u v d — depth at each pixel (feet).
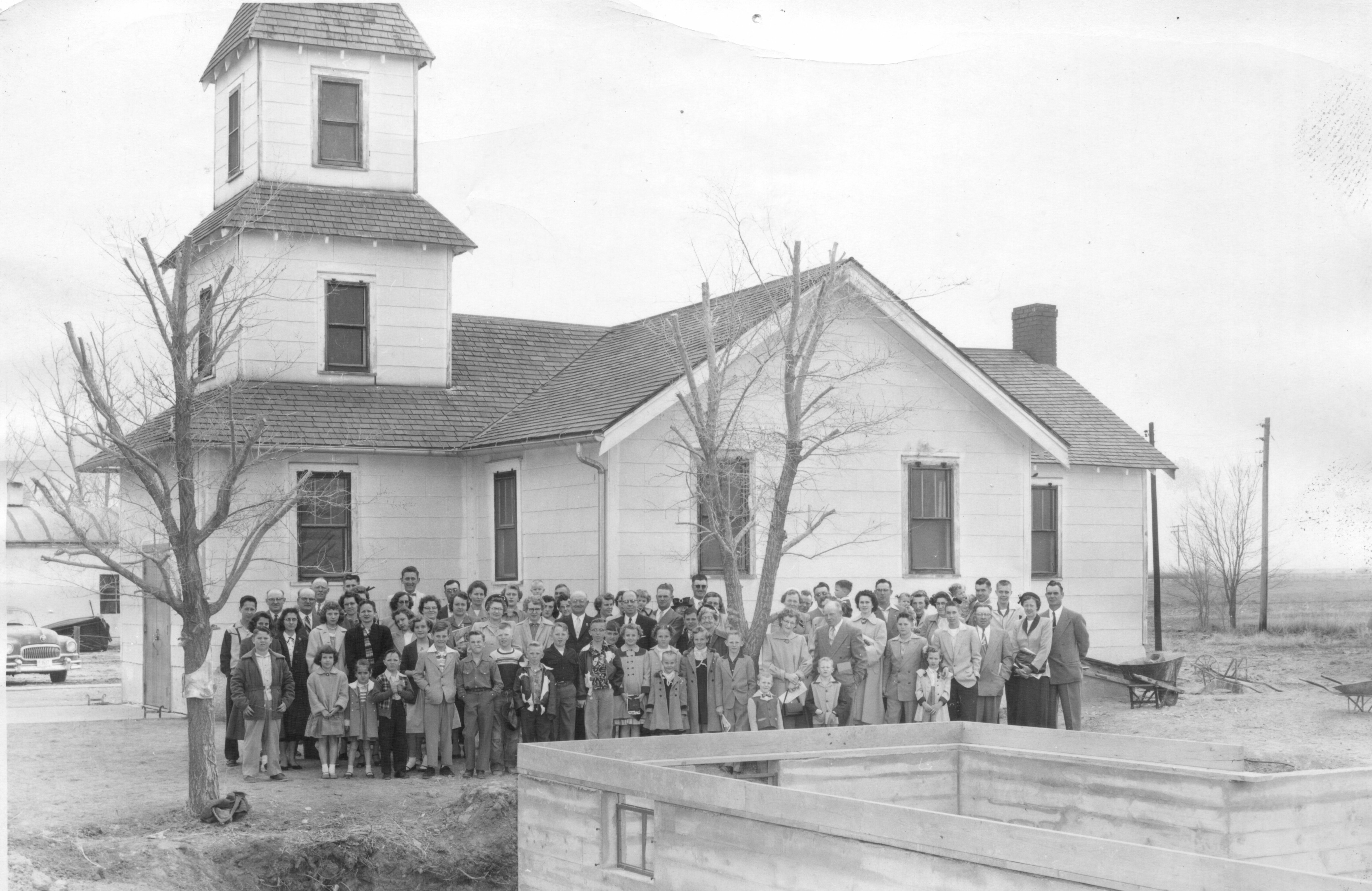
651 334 64.80
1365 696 44.70
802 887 23.81
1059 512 70.03
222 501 38.04
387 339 63.36
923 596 49.65
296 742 45.50
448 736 44.09
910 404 60.44
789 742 34.68
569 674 44.37
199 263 61.00
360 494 59.41
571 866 29.25
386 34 64.69
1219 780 30.01
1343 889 17.44
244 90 63.31
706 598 49.26
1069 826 33.50
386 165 64.39
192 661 37.42
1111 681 55.77
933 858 21.75
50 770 43.39
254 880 34.01
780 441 56.13
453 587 51.03
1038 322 79.25
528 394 65.82
